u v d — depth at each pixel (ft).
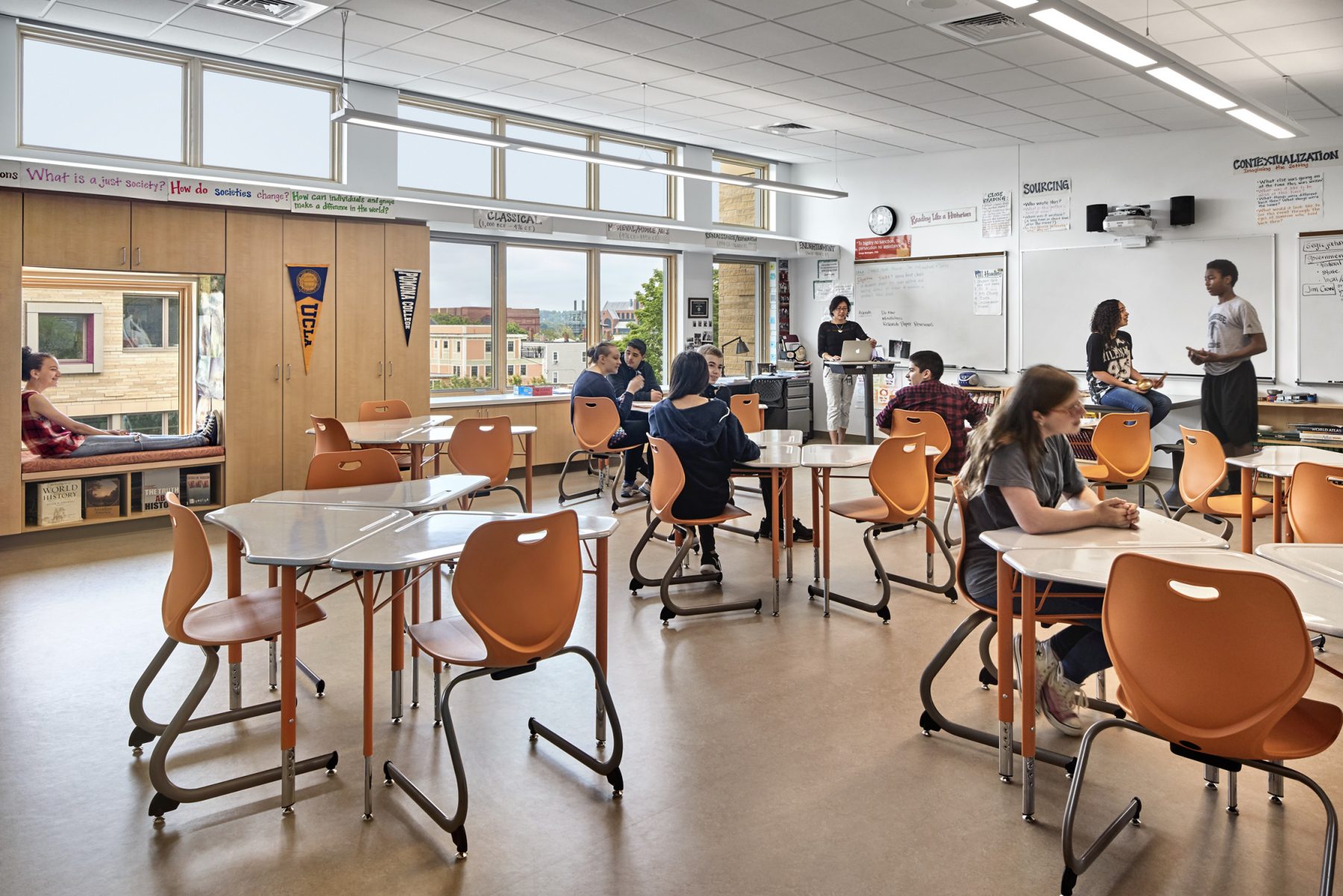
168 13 20.24
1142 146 30.40
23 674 12.94
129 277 22.90
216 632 9.53
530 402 30.53
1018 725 11.28
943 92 25.94
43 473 20.94
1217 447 16.99
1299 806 9.37
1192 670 7.04
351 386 26.16
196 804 9.42
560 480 25.44
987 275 34.19
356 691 12.41
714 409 15.74
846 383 34.83
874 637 14.74
